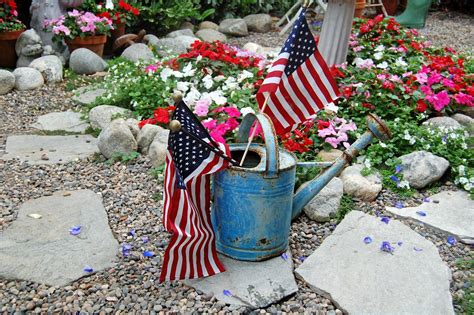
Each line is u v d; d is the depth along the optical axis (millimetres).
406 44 3172
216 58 2701
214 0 4910
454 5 6508
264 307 1575
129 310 1559
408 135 2256
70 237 1818
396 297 1603
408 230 1870
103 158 2340
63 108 2941
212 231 1647
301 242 1841
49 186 2129
